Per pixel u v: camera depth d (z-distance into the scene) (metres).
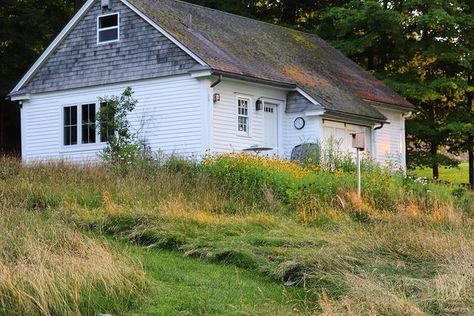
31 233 10.56
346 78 29.38
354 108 25.88
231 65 23.36
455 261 10.26
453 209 15.94
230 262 11.13
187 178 16.78
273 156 23.03
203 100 22.67
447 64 34.34
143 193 15.03
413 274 10.02
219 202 15.01
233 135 23.39
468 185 32.06
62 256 9.46
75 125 25.55
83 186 15.55
